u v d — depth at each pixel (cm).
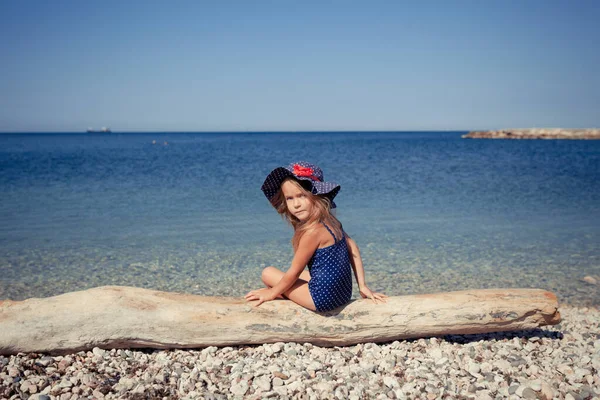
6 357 367
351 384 336
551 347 418
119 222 1077
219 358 382
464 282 676
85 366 361
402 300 404
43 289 636
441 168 2658
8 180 1936
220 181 1931
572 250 852
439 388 332
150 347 399
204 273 712
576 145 6400
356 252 429
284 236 952
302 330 395
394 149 5438
